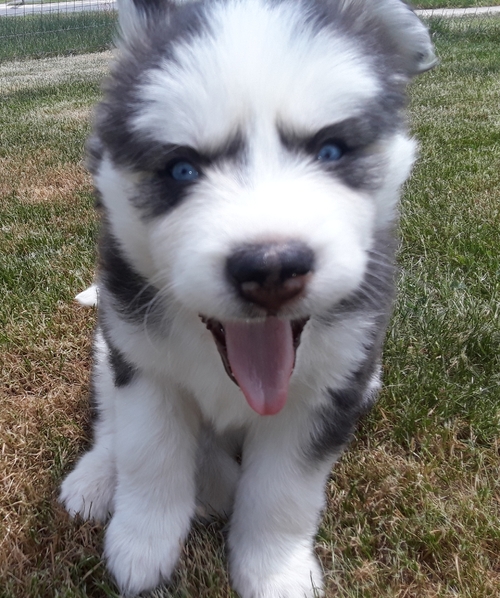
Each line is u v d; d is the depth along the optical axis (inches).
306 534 10.2
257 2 8.9
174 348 9.4
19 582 9.4
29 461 11.9
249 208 7.3
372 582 9.4
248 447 10.5
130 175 8.5
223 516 11.0
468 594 9.2
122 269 9.4
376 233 9.5
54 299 16.6
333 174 8.2
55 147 31.7
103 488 11.0
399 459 11.8
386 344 14.4
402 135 9.6
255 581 9.7
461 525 10.2
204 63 7.8
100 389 12.1
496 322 15.0
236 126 7.8
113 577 9.7
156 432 10.0
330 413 9.8
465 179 24.5
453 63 52.9
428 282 17.3
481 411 12.6
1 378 14.1
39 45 72.4
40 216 22.4
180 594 9.4
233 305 7.3
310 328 9.1
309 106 7.8
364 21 9.6
